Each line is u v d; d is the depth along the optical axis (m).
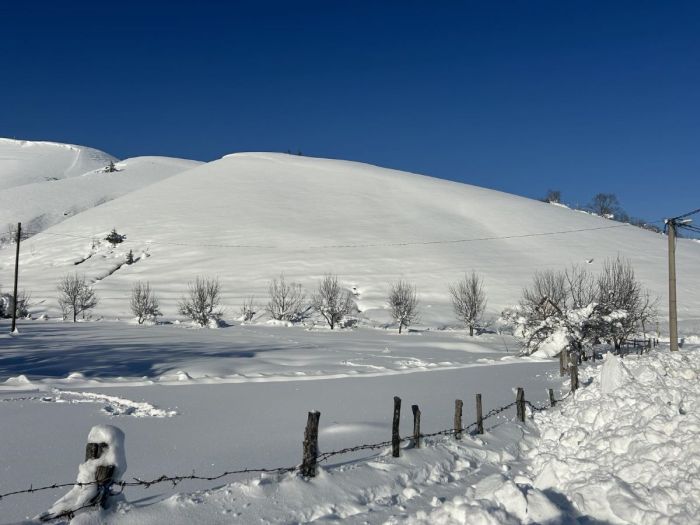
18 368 23.41
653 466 7.91
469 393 17.86
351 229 102.06
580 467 8.67
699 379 13.21
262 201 117.56
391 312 60.06
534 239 100.50
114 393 16.77
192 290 71.62
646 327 57.97
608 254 95.12
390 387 18.95
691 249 108.00
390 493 8.51
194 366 24.23
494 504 6.96
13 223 146.38
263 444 10.81
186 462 9.47
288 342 39.38
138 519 6.42
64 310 65.19
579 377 21.95
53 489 7.98
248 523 6.88
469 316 56.16
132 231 105.88
